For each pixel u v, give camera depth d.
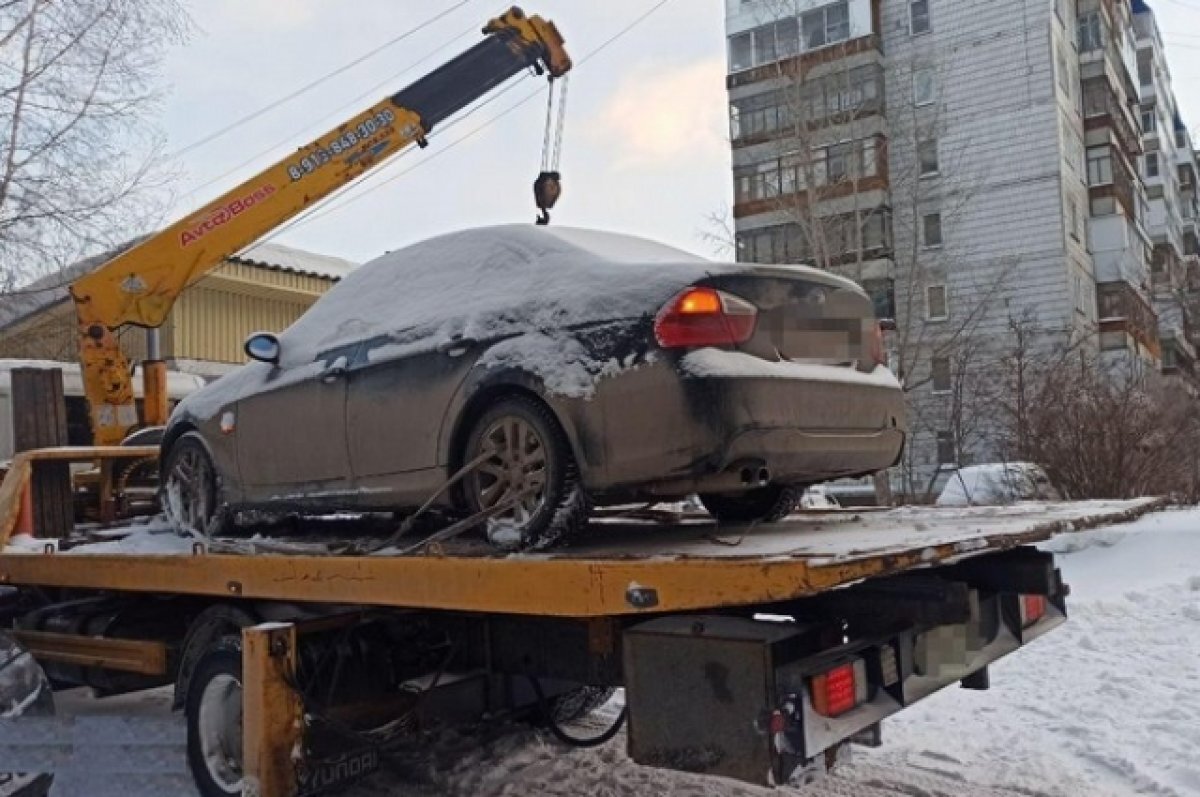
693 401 3.53
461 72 9.77
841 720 3.08
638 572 3.06
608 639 3.72
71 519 6.41
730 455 3.52
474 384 4.18
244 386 5.57
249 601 4.53
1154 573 9.16
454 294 4.63
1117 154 30.75
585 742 5.24
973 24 27.53
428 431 4.41
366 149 9.38
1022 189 26.70
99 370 8.18
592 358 3.82
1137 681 6.00
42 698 4.82
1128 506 4.97
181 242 8.58
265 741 3.96
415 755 5.22
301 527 5.93
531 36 9.98
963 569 3.99
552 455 3.91
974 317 23.11
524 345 4.05
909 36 28.28
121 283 8.30
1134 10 42.00
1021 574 3.90
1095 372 14.62
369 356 4.76
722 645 3.09
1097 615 7.69
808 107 21.05
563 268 4.24
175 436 6.06
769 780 2.94
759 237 25.80
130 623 5.37
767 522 4.87
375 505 4.71
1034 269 26.25
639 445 3.66
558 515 3.87
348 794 4.73
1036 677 6.24
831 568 2.74
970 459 19.59
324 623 4.27
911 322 22.06
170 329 21.88
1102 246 29.86
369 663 4.46
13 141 13.17
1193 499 12.60
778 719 2.96
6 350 15.57
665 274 3.80
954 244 26.67
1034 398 13.59
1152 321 32.81
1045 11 26.69
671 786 4.73
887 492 16.19
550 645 4.11
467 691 4.67
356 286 5.34
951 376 21.97
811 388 3.79
